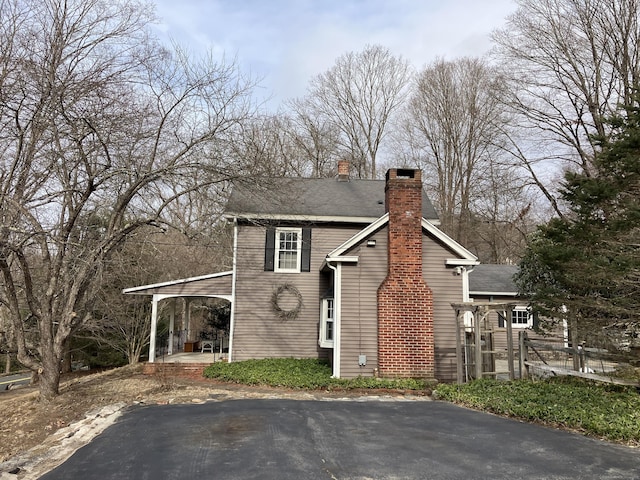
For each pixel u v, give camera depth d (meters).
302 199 17.38
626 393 8.62
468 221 33.00
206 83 12.09
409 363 12.23
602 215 10.54
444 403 9.41
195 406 9.09
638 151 9.32
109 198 11.84
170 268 22.53
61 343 10.86
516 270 20.64
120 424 7.58
